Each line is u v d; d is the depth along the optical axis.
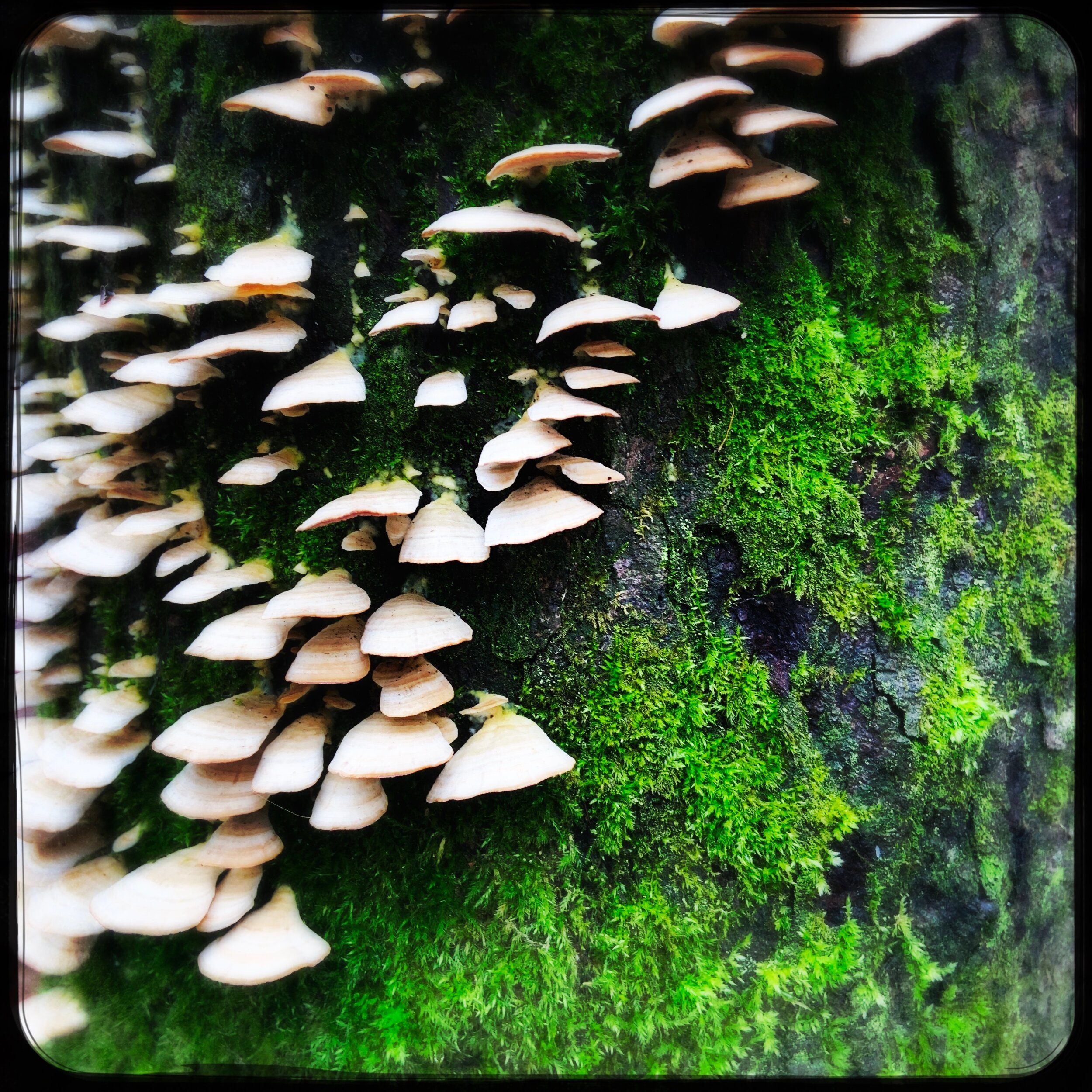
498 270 0.29
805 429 0.29
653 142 0.29
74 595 0.33
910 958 0.30
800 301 0.29
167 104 0.30
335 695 0.29
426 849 0.30
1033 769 0.32
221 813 0.27
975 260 0.29
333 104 0.28
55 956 0.31
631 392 0.29
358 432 0.29
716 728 0.29
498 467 0.27
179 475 0.31
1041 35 0.29
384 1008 0.30
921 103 0.29
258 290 0.28
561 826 0.30
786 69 0.28
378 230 0.29
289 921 0.28
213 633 0.27
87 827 0.33
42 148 0.33
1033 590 0.31
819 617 0.29
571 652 0.29
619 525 0.29
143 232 0.31
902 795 0.29
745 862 0.29
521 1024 0.30
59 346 0.35
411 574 0.30
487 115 0.29
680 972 0.29
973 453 0.30
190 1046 0.31
